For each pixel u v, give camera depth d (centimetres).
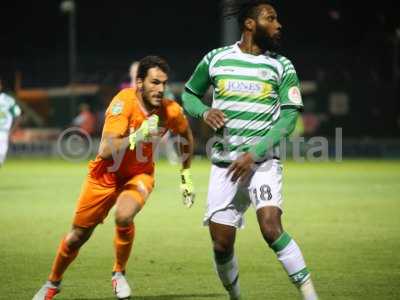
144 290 2112
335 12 13325
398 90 9238
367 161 8188
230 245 1872
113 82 10344
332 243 2861
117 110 1898
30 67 10906
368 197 4481
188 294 2066
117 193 1956
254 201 1819
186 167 2020
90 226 1927
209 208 1870
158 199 4384
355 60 10588
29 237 3016
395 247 2773
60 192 4762
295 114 1814
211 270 2378
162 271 2362
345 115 9225
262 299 2008
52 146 8919
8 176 6016
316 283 2180
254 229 3228
